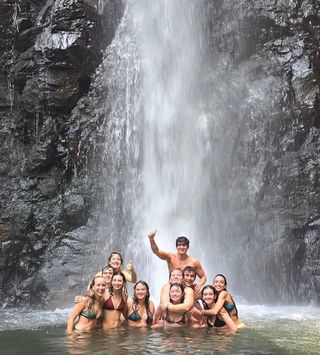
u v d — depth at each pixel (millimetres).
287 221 16172
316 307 14625
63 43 17219
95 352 6539
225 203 16812
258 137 17172
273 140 17141
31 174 16594
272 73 18219
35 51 17422
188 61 19047
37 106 17125
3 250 15391
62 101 17219
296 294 15633
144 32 19141
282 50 18500
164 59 18938
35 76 17438
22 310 13938
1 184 16531
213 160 17250
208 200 16984
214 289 8875
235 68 18844
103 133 17391
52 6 18297
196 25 19297
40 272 15422
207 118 17531
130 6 19281
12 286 15406
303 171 16625
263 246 16078
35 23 18203
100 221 16422
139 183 17328
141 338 7512
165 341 7273
